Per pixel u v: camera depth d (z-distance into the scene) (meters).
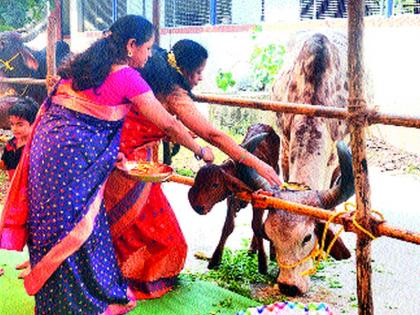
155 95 3.89
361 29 3.25
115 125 3.65
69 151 3.47
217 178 4.04
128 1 12.43
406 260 5.16
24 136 4.54
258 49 9.89
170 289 4.34
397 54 9.55
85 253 3.54
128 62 3.67
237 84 10.65
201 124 3.85
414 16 9.34
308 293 4.42
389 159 9.21
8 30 8.21
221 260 4.85
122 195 4.01
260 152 4.94
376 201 7.15
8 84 7.46
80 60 3.50
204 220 6.29
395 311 4.19
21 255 5.08
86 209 3.51
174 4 11.85
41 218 3.49
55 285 3.50
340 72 5.21
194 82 4.13
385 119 3.30
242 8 11.25
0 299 4.22
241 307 4.11
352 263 5.07
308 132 4.62
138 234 4.16
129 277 4.15
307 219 3.98
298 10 10.97
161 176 3.67
